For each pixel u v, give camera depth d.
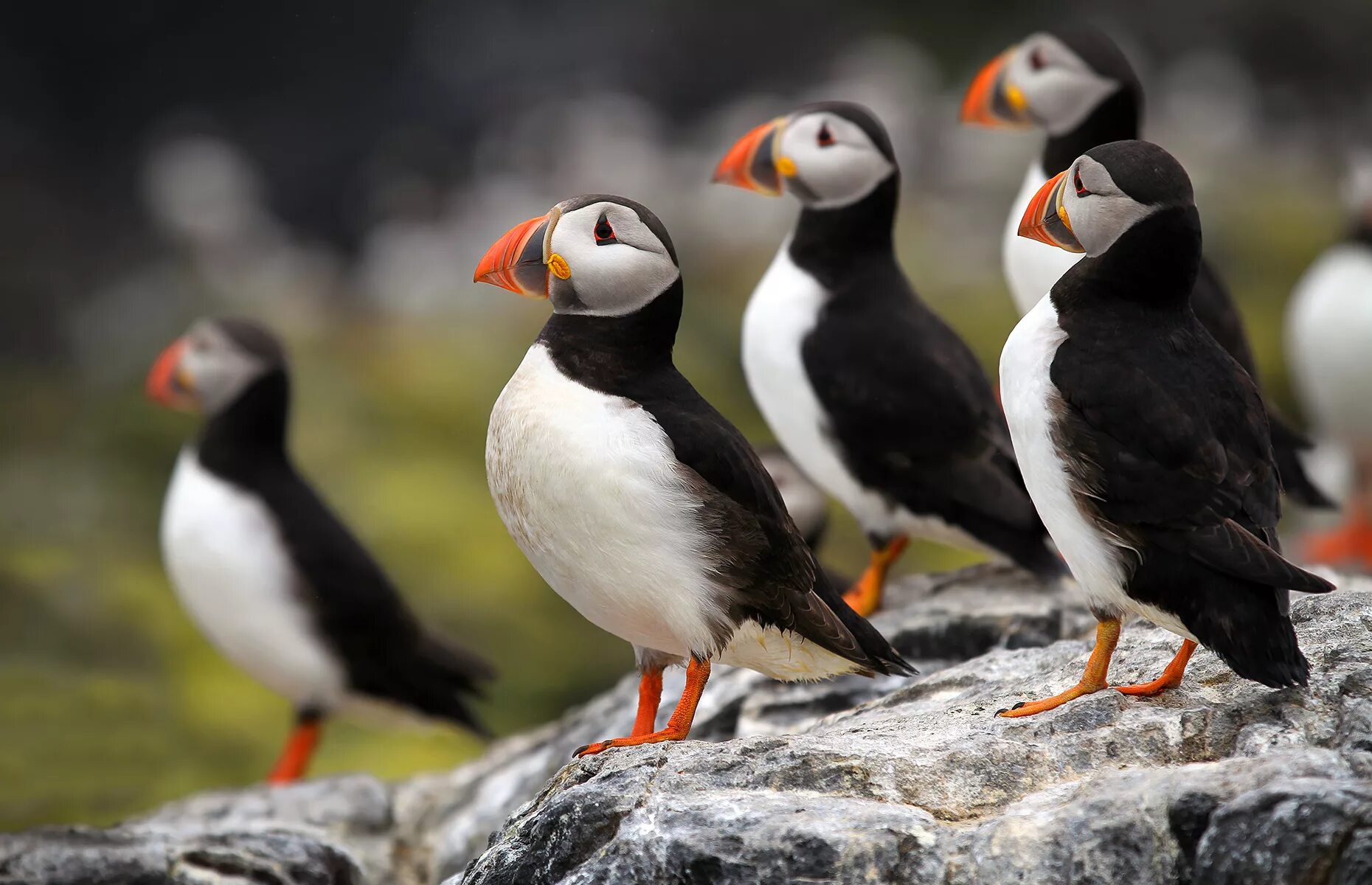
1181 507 5.84
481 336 29.41
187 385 12.58
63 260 37.41
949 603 9.74
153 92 44.59
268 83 45.78
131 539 20.94
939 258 32.66
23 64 43.19
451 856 9.24
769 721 8.80
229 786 14.51
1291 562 5.64
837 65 45.59
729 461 6.65
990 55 48.06
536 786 9.29
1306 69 49.34
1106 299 6.23
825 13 49.94
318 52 46.16
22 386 28.64
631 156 40.34
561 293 6.75
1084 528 6.07
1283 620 5.74
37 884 7.48
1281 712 6.00
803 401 9.87
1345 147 41.47
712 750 6.18
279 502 12.55
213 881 7.64
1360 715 5.83
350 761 15.80
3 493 21.81
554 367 6.75
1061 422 6.04
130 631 16.88
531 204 37.81
